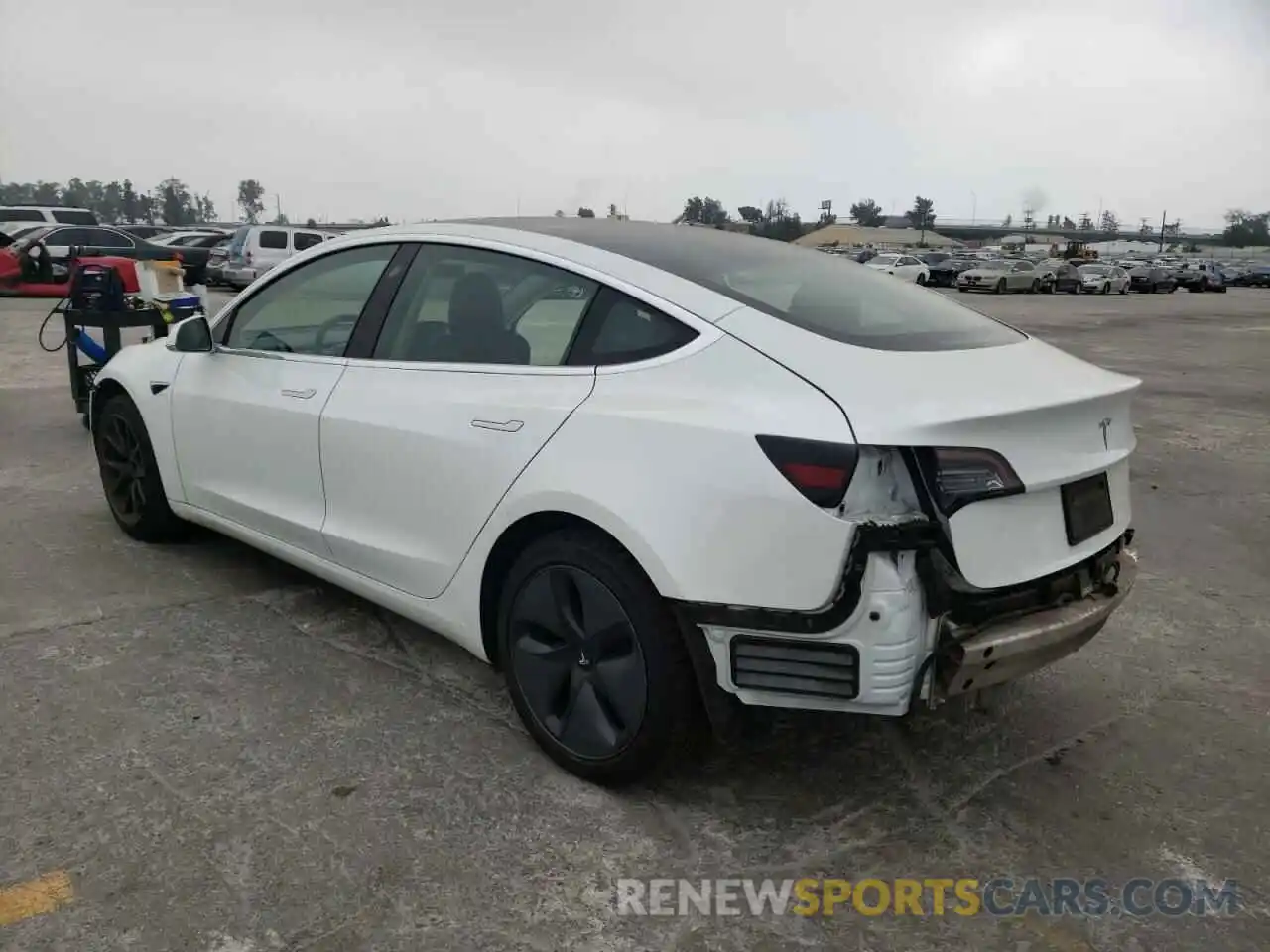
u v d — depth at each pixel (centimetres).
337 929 233
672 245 325
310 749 311
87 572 452
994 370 274
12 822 267
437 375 328
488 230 338
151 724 321
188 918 235
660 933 237
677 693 270
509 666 310
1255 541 564
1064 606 272
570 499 277
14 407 845
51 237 2419
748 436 248
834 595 240
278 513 389
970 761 319
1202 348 1766
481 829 273
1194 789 305
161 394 448
